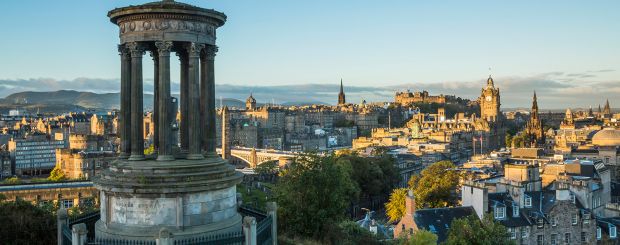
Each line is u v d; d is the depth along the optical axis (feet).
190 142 115.44
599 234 316.81
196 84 114.62
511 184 319.06
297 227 191.31
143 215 109.50
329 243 187.83
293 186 196.24
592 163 394.52
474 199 300.40
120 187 108.47
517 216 299.79
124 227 110.52
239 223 118.73
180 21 112.57
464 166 529.45
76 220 124.36
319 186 197.88
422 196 411.34
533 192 320.09
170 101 113.19
